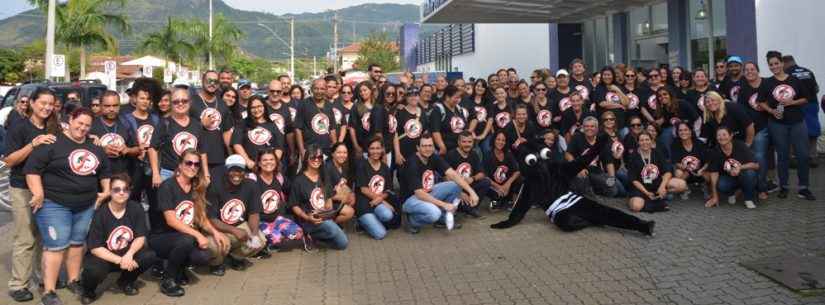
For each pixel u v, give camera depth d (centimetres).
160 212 548
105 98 570
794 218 660
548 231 680
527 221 734
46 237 485
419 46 5241
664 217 707
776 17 1142
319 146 721
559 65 1950
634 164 755
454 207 688
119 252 504
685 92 909
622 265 541
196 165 534
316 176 649
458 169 764
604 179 810
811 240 575
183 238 526
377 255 622
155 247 534
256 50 15688
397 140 814
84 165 491
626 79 916
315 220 628
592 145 761
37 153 472
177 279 537
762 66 1150
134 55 5350
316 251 647
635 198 743
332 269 580
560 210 671
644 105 902
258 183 633
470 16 1775
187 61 4978
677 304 445
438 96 978
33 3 2695
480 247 630
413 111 816
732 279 488
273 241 631
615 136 816
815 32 1131
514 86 989
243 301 500
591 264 550
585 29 1916
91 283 494
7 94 1270
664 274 511
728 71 859
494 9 1642
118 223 501
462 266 568
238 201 581
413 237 691
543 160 714
